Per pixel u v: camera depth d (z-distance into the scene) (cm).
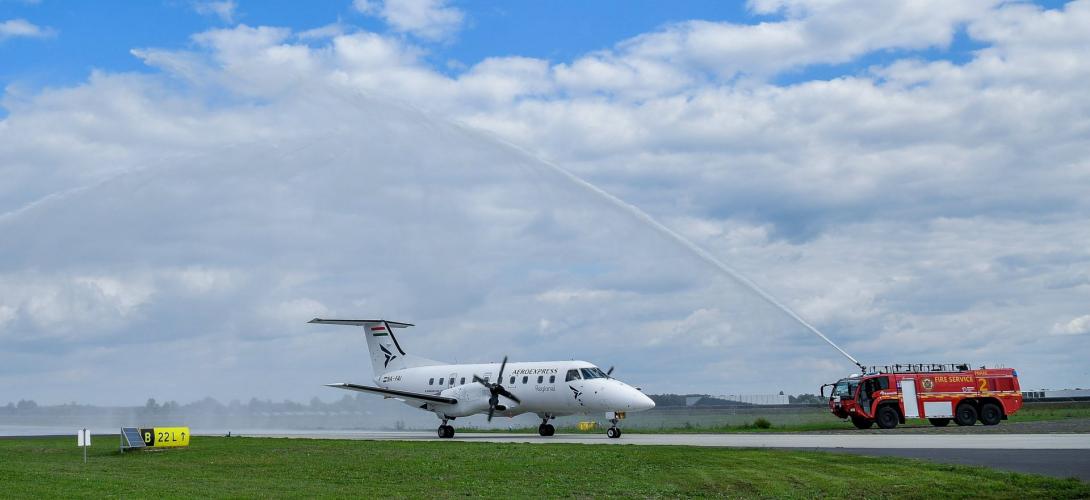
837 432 4547
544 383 4659
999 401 4831
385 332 5628
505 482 2283
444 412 4859
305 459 3006
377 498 1966
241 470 2667
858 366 4994
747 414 9512
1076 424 4619
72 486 2178
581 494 2039
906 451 2944
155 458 3172
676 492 2052
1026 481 2062
